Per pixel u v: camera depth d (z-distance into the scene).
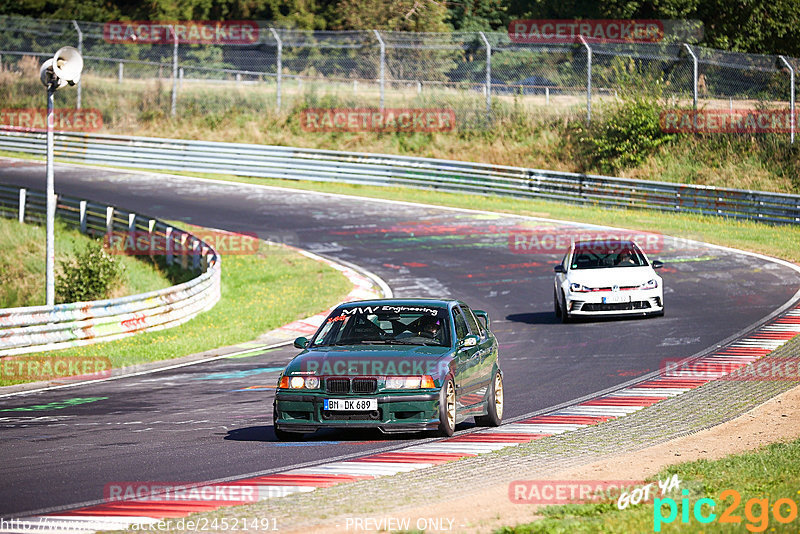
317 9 142.75
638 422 24.95
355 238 72.88
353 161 95.94
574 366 34.88
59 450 22.75
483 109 105.69
